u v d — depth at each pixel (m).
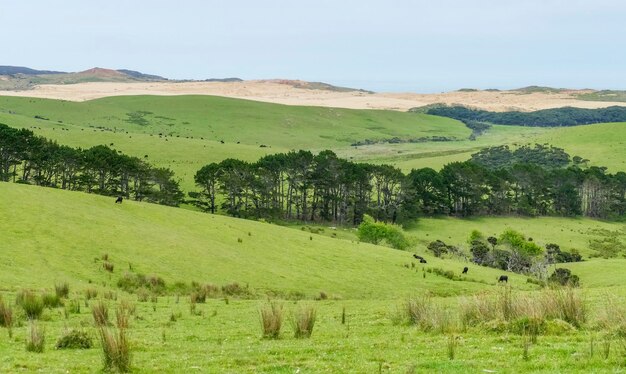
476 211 171.50
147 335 23.05
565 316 21.14
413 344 18.97
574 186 181.00
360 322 26.95
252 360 17.14
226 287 50.91
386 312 31.02
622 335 17.95
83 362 16.72
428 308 24.14
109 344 15.66
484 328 20.72
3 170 140.75
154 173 140.75
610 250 134.62
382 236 106.00
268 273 59.97
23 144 130.62
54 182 143.62
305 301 44.06
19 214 58.78
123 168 136.38
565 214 174.88
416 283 64.19
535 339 18.09
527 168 181.12
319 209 159.62
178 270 54.34
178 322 28.27
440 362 15.48
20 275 43.12
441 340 19.39
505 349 17.02
